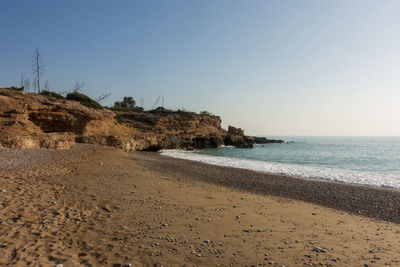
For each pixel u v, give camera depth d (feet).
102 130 131.75
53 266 13.29
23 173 36.04
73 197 28.09
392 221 30.17
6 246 14.64
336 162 102.94
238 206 31.37
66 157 59.16
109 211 25.12
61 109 109.40
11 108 85.97
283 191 45.19
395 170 77.10
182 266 14.88
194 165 79.51
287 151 181.57
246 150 190.70
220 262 15.60
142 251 16.67
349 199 40.14
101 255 15.64
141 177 47.11
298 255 17.03
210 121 269.64
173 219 24.20
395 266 15.83
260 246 18.45
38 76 169.17
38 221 19.61
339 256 17.16
